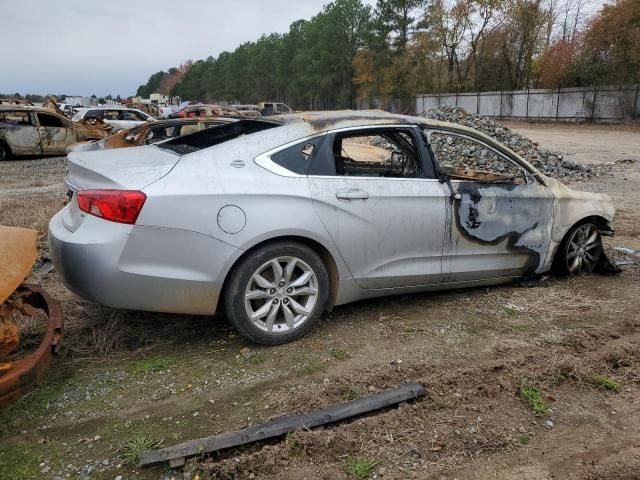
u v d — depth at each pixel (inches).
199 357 141.3
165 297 132.6
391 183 159.2
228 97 4133.9
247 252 138.5
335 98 2650.1
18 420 113.3
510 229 182.1
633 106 1259.8
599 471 101.3
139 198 127.0
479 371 134.9
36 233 117.6
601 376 134.6
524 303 181.5
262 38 3641.7
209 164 137.6
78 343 146.4
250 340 144.4
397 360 141.8
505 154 187.0
